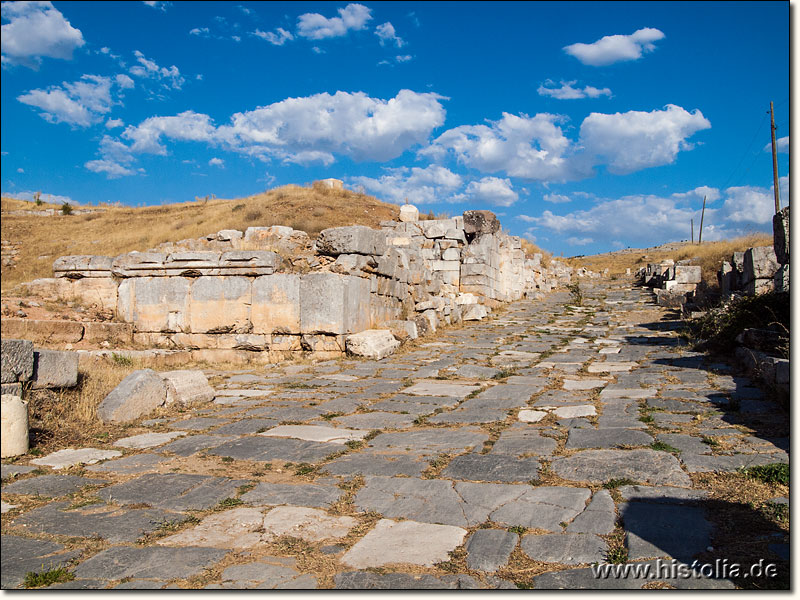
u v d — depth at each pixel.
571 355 13.55
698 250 34.53
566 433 7.13
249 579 3.82
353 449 6.76
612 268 50.78
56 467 6.15
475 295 22.42
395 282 17.19
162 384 8.77
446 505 4.99
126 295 15.26
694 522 4.46
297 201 38.88
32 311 15.21
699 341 13.62
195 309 14.57
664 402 8.50
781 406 7.78
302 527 4.64
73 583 3.81
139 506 5.12
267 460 6.36
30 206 52.06
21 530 4.66
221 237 18.58
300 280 13.94
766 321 11.79
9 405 6.42
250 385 10.83
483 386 10.40
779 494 4.90
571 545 4.19
